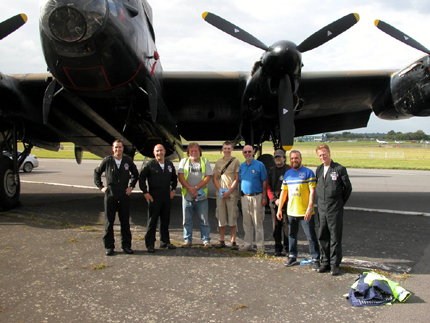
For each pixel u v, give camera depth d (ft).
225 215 16.70
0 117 24.29
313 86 27.94
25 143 29.01
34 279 12.43
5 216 23.22
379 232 20.12
